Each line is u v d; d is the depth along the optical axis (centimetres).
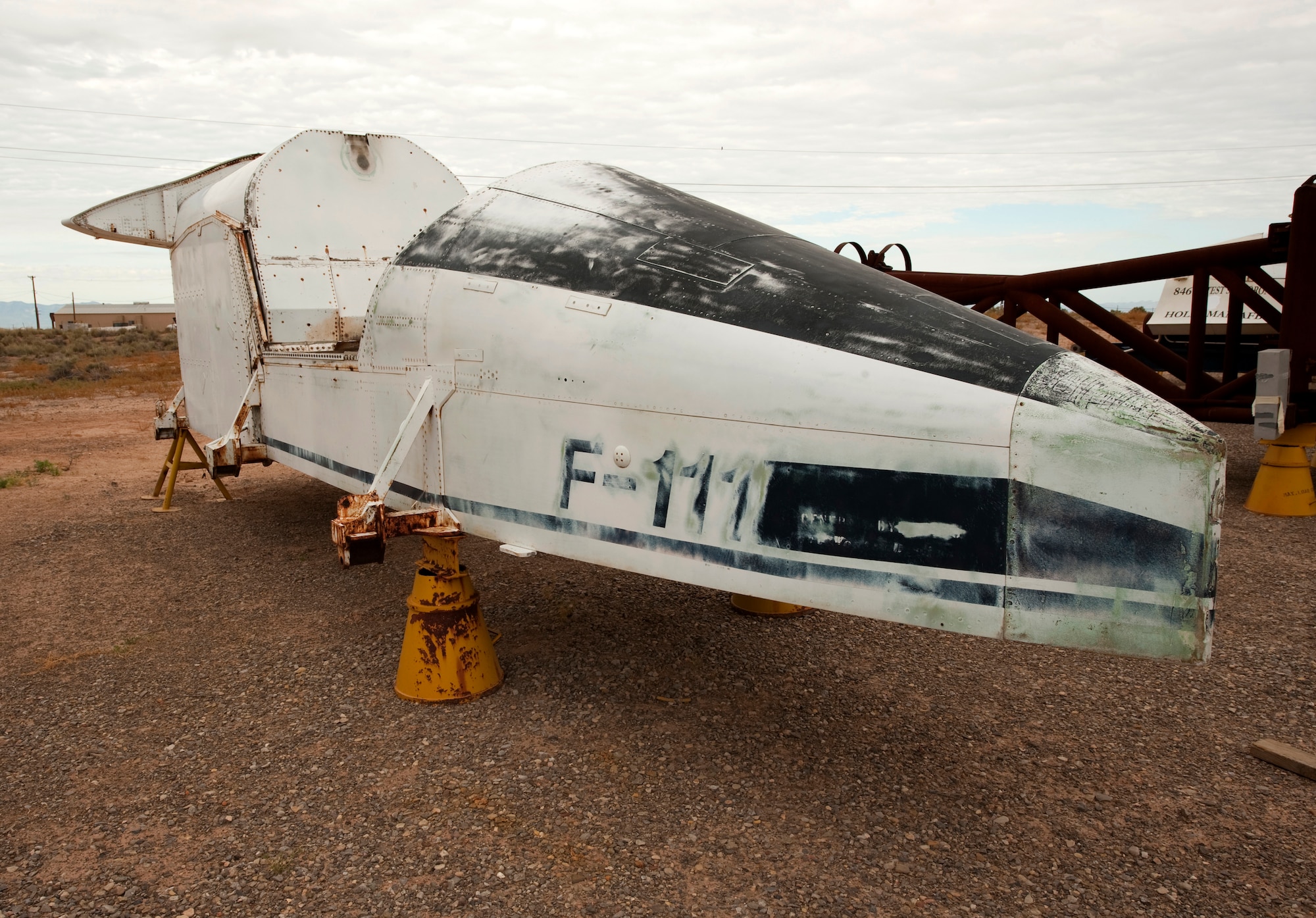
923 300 300
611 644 449
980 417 251
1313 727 355
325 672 421
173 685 411
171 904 251
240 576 588
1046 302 865
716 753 335
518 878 260
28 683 416
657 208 358
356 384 424
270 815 297
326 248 643
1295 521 689
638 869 264
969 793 308
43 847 281
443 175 696
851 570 265
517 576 576
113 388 2111
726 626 477
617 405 310
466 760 331
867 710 374
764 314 297
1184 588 232
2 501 834
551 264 345
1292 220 677
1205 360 1377
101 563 621
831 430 268
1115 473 237
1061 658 432
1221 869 264
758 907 246
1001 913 244
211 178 809
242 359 620
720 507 287
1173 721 363
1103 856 271
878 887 255
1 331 5181
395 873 263
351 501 352
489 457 351
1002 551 246
